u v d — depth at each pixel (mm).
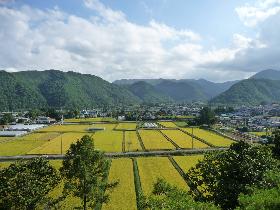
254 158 42750
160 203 30516
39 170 47844
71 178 52438
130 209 62594
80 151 51562
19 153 129375
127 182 81875
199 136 177500
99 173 53969
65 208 61281
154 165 103000
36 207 47750
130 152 128875
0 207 45094
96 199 54531
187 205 27234
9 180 45375
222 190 41156
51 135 188500
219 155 45406
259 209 24781
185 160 111188
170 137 172750
